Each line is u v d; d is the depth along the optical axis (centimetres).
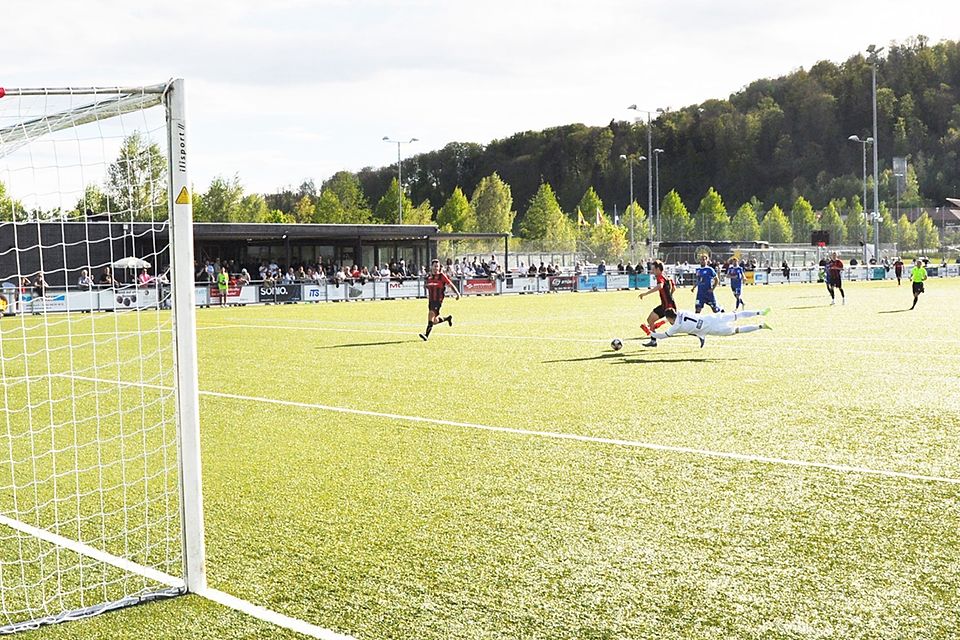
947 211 11575
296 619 421
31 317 2628
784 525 552
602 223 8369
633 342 1683
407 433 843
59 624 420
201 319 2562
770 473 678
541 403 995
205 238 4188
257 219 7356
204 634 406
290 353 1568
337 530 553
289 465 722
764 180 14325
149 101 481
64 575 490
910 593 441
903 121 13988
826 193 12731
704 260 2198
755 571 475
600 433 830
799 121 14488
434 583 464
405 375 1247
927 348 1520
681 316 1509
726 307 2886
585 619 417
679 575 471
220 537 541
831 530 541
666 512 582
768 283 5138
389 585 462
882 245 8162
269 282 3672
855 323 2083
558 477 674
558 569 482
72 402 1087
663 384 1127
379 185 14362
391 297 3919
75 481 696
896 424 859
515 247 6606
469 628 408
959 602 429
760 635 397
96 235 2748
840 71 15125
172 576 484
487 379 1191
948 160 13538
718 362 1343
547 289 4406
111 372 1378
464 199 8506
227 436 841
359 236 4456
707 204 9838
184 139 461
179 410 457
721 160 14662
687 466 702
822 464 704
